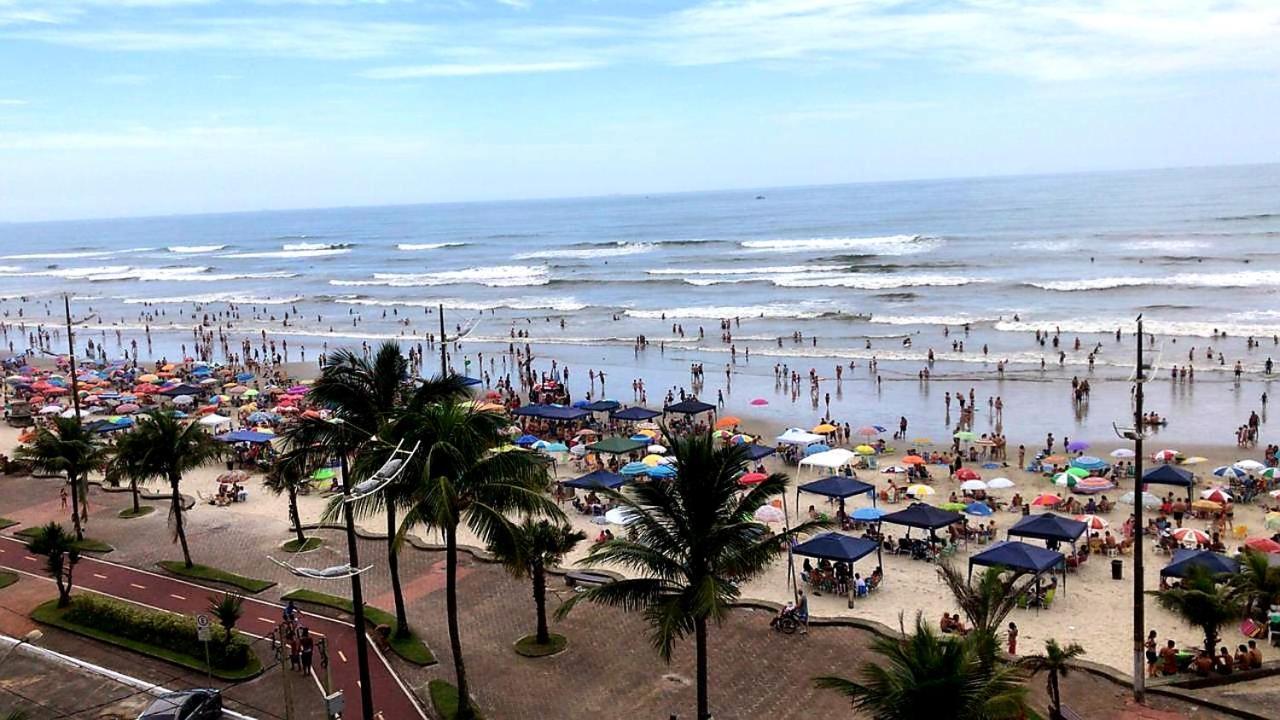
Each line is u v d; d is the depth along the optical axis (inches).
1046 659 897.5
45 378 3080.7
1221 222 6998.0
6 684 983.0
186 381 3061.0
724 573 826.2
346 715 981.8
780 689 1013.2
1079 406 2399.1
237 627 1210.0
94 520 1690.5
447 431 928.3
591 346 3651.6
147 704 928.3
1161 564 1373.0
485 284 5959.6
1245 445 1990.7
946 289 4552.2
